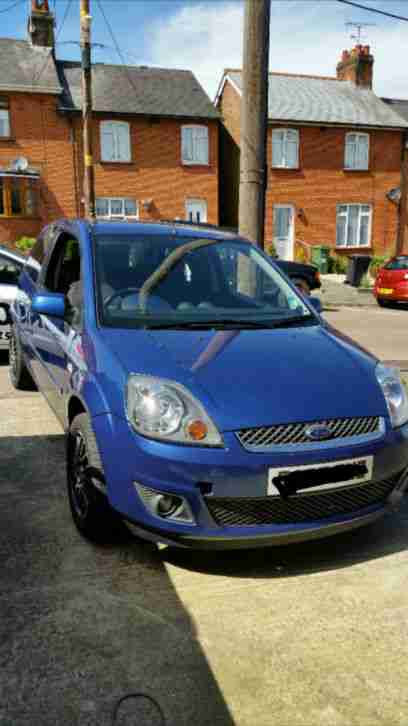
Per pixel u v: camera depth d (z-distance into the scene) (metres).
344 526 2.98
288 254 26.64
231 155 27.41
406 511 3.84
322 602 2.87
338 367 3.24
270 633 2.63
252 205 6.04
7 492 3.92
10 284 7.18
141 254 4.08
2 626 2.62
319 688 2.33
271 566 3.16
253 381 2.96
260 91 5.82
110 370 3.06
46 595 2.84
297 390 2.96
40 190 23.08
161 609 2.77
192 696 2.27
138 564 3.12
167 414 2.77
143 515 2.83
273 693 2.29
